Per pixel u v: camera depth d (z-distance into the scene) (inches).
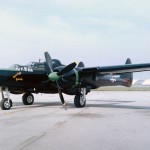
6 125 338.0
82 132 287.9
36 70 580.7
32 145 229.9
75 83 582.2
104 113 466.6
